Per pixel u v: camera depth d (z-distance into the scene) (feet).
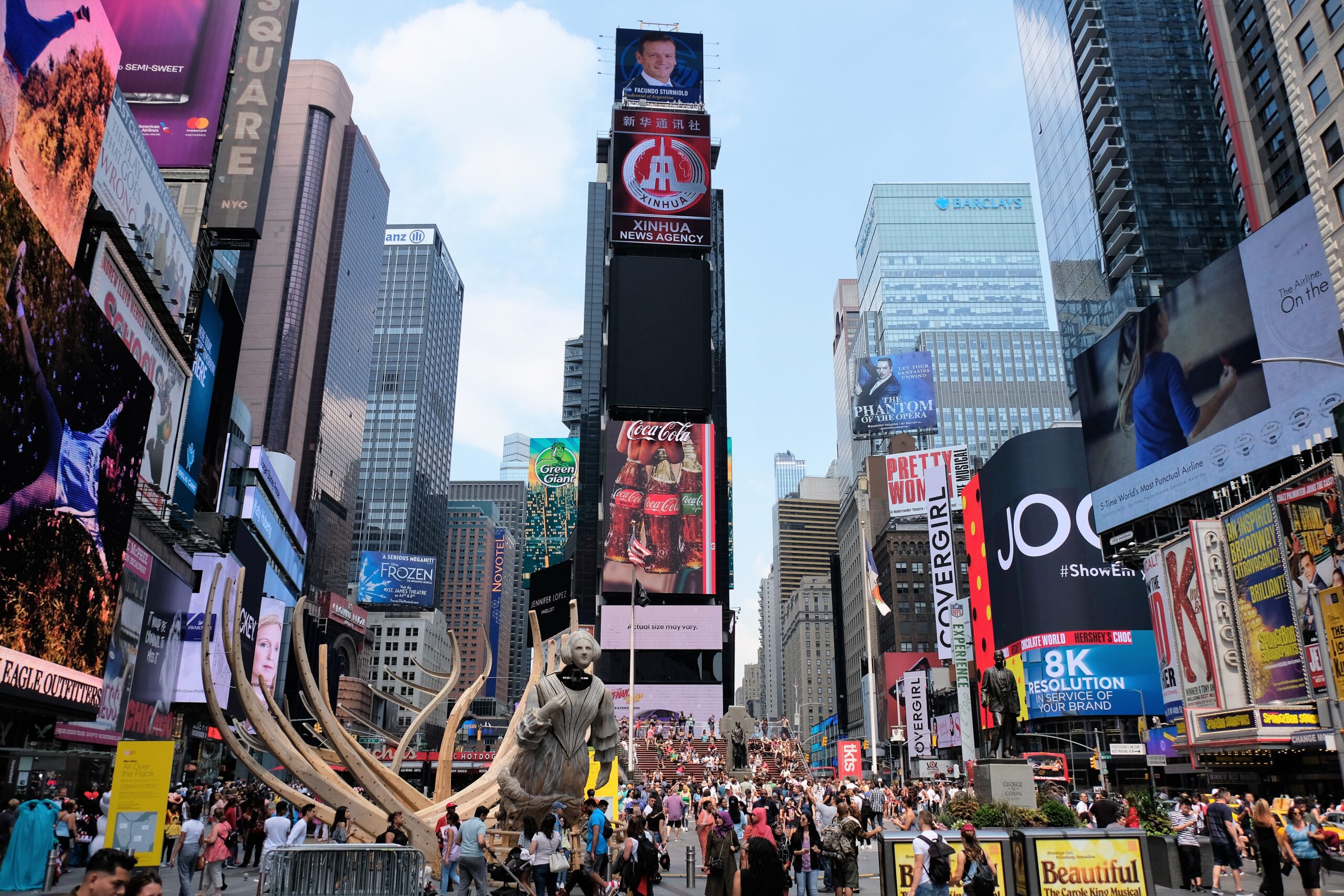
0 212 90.02
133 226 146.92
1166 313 202.08
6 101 90.53
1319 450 161.89
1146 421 207.31
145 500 171.32
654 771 263.08
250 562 264.52
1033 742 270.46
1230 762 152.97
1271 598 149.79
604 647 340.59
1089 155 411.34
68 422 107.76
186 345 181.47
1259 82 280.10
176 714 222.07
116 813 60.39
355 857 33.47
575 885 55.01
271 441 616.39
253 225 207.10
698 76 415.44
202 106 190.90
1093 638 260.01
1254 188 278.87
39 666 102.83
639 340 373.61
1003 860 50.01
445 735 86.07
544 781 61.46
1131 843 49.67
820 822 81.66
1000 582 289.53
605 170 634.43
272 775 73.82
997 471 294.46
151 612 178.91
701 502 359.66
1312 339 164.25
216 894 67.82
